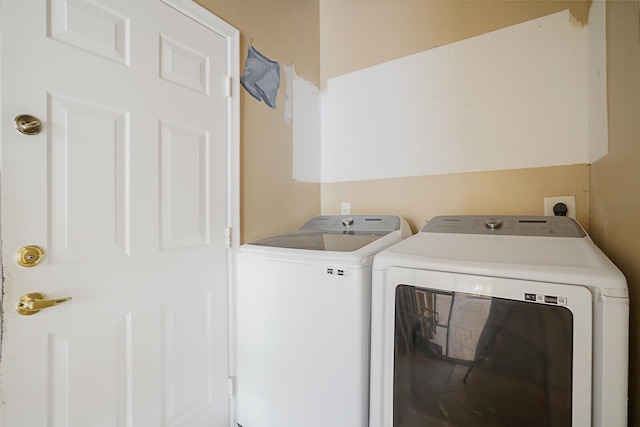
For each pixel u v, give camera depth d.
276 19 1.80
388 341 1.03
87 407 0.96
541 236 1.17
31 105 0.85
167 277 1.20
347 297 1.10
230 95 1.47
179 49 1.24
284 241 1.49
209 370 1.36
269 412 1.31
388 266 1.04
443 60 1.72
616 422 0.72
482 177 1.61
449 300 0.91
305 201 2.04
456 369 0.90
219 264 1.42
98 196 0.99
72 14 0.93
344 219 1.82
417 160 1.81
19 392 0.83
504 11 1.54
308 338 1.20
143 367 1.12
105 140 1.01
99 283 1.00
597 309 0.74
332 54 2.15
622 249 0.93
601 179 1.16
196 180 1.32
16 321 0.83
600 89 1.17
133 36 1.08
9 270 0.82
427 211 1.78
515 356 0.82
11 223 0.82
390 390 1.02
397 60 1.88
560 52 1.41
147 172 1.13
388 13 1.92
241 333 1.44
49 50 0.88
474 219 1.39
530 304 0.81
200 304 1.33
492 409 0.85
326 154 2.18
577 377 0.75
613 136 1.01
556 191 1.42
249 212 1.61
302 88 2.02
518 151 1.51
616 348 0.72
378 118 1.96
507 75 1.53
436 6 1.74
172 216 1.22
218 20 1.40
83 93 0.95
